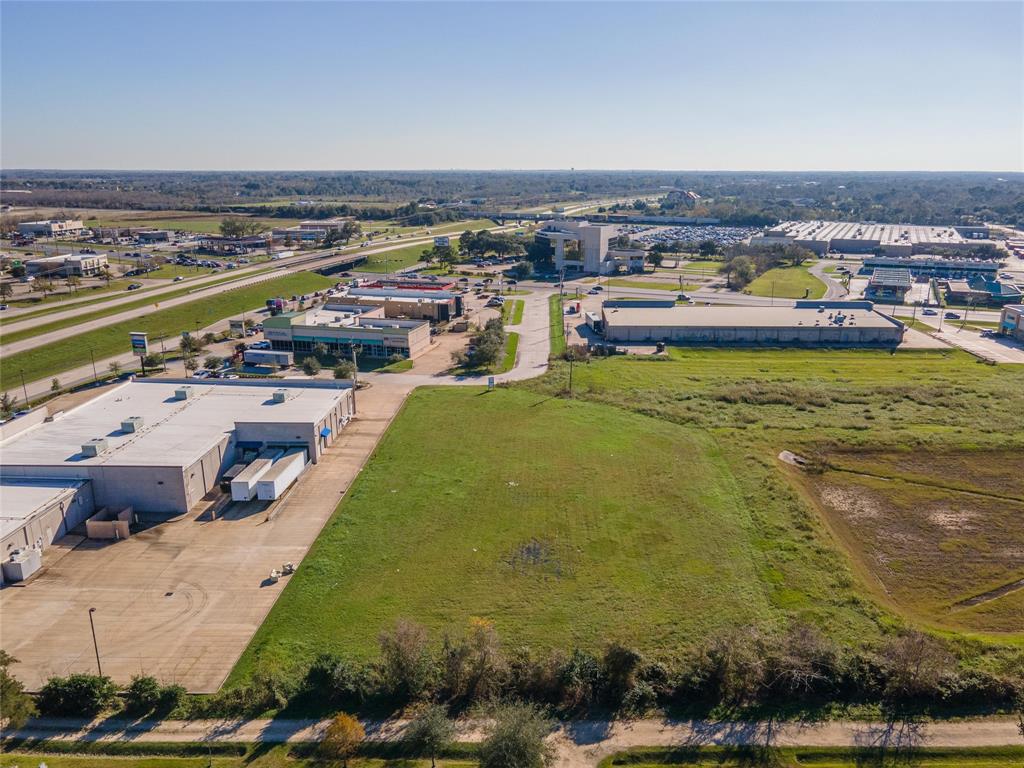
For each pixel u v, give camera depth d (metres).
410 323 130.38
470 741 39.47
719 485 70.81
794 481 73.19
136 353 114.62
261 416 79.75
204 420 78.62
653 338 136.50
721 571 55.62
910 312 162.88
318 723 40.94
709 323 137.62
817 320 139.38
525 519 64.06
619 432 85.88
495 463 76.50
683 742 39.47
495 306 169.75
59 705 41.44
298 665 45.28
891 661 43.28
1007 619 50.72
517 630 48.62
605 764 37.91
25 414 78.69
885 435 84.44
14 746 39.12
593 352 126.88
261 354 119.62
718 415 92.69
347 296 159.38
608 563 56.88
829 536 62.03
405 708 42.03
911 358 123.56
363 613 50.59
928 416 91.75
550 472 74.00
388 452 79.94
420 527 62.69
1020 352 127.25
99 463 66.50
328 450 80.69
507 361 120.88
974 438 83.25
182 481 65.56
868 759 38.16
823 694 42.97
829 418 91.38
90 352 125.06
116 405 83.94
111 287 177.25
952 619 50.81
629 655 43.28
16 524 56.81
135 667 45.44
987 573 56.81
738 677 43.31
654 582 54.25
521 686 43.28
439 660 45.00
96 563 57.56
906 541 61.72
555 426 88.00
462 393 102.56
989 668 44.50
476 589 53.47
